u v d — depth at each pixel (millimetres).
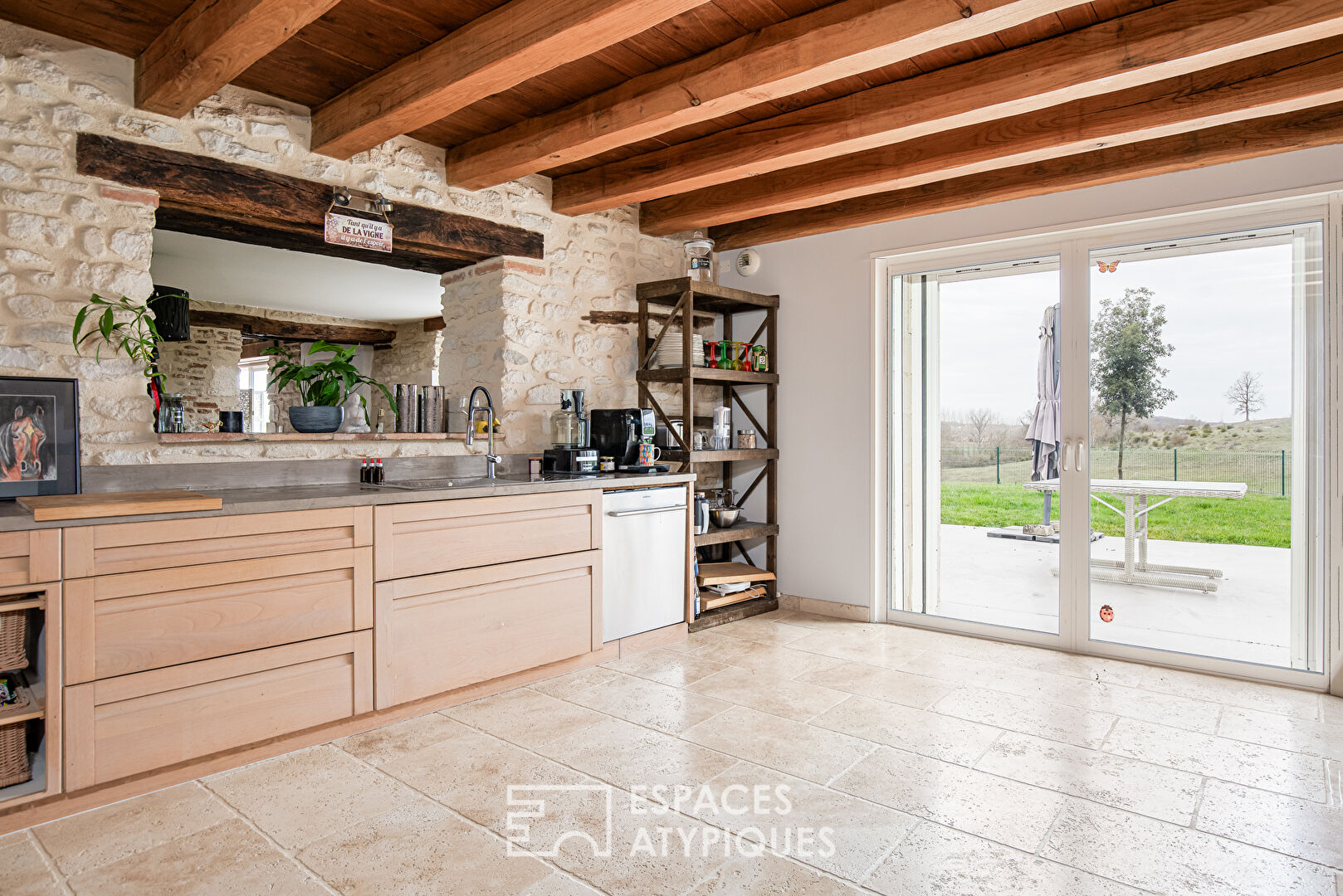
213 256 5121
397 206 3402
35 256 2477
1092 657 3682
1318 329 3182
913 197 4008
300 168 3096
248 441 2939
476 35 2412
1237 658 3395
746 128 3312
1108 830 2051
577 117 3051
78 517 2064
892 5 2227
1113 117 2914
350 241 3236
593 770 2430
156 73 2521
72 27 2463
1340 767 2447
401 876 1836
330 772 2402
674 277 4672
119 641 2154
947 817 2125
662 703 3043
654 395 4594
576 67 2777
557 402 4066
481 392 3943
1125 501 3660
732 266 4938
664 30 2510
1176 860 1902
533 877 1835
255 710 2428
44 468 2389
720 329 5102
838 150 3145
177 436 2756
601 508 3561
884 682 3301
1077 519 3773
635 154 3705
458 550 2975
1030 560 3936
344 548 2627
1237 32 2213
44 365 2486
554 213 4078
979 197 3797
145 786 2252
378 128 2873
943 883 1808
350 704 2662
